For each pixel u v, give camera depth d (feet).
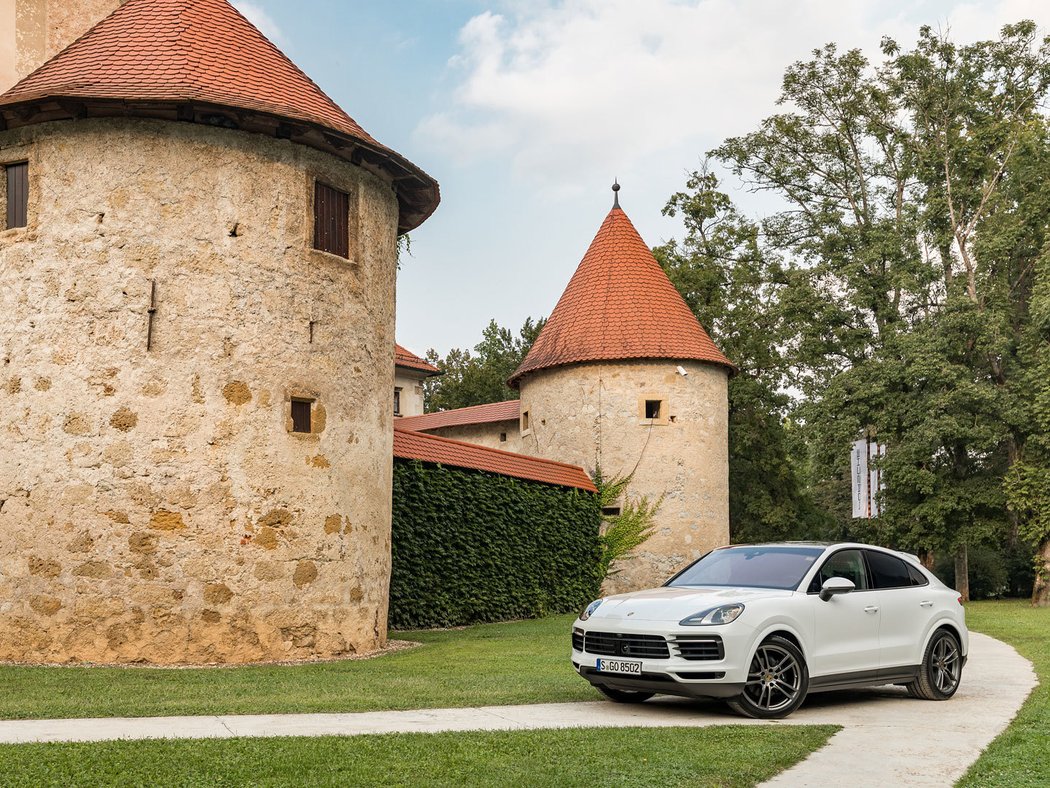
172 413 41.96
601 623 27.91
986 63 114.52
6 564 41.96
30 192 43.42
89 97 41.09
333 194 47.70
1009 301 112.37
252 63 46.47
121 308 42.19
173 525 41.45
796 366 118.52
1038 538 97.25
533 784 17.75
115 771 18.06
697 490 90.84
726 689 25.98
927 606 31.17
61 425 41.93
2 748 19.86
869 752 21.83
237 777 17.80
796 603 27.91
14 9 53.11
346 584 45.50
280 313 44.32
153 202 42.78
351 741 21.13
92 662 40.60
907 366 104.12
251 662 41.73
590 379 92.27
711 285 125.49
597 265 97.60
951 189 112.88
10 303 43.21
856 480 107.86
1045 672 37.58
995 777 19.16
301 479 44.14
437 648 47.88
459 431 110.22
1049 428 96.37
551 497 78.95
